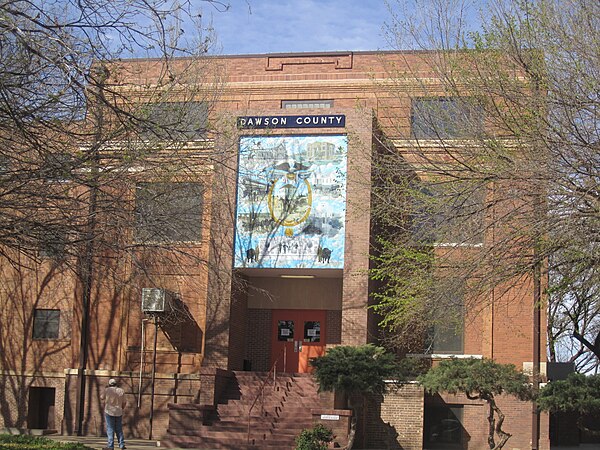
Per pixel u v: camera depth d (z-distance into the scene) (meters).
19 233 16.03
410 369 30.67
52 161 15.56
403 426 30.75
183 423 29.28
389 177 23.86
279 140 32.72
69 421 33.91
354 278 31.42
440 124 24.30
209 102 30.80
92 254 18.48
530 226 18.41
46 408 35.22
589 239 17.98
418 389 30.83
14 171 15.59
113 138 17.17
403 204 22.77
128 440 31.89
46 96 15.20
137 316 34.34
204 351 32.44
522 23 19.95
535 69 19.33
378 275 27.50
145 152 17.88
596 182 17.89
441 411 32.00
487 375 26.34
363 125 32.16
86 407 33.91
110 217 18.52
